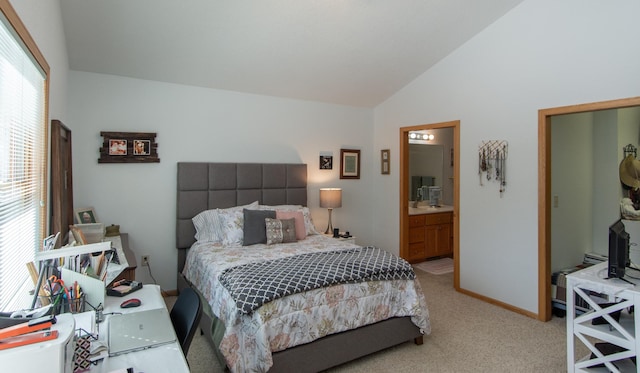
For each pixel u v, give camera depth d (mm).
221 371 2438
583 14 2945
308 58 3736
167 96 3797
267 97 4410
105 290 1816
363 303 2535
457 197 4039
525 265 3395
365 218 5266
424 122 4438
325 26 3252
